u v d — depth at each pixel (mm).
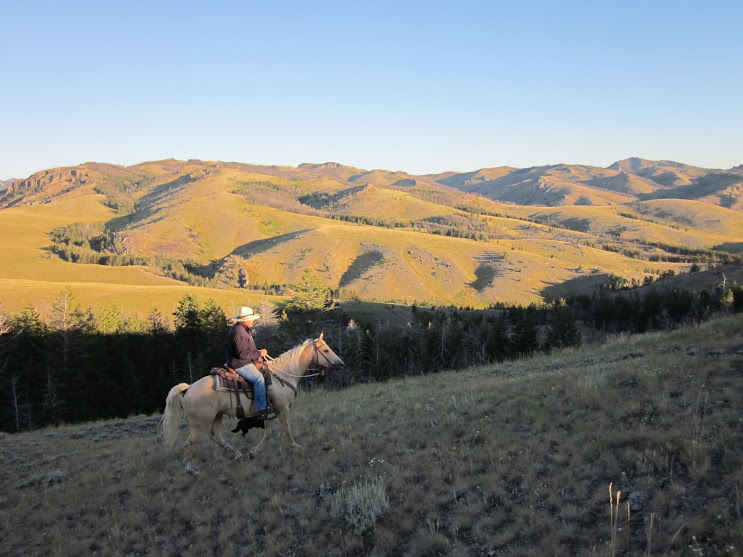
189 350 51844
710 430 7203
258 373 9484
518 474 7234
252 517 7617
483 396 11430
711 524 5273
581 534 5641
